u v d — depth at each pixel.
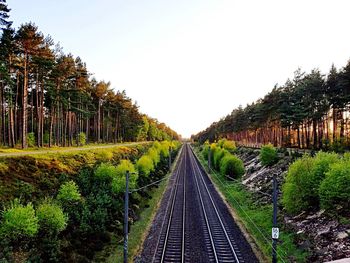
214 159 67.00
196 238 24.58
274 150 47.47
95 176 34.44
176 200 38.94
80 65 63.19
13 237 18.25
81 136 72.81
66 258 19.39
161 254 21.36
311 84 59.09
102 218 24.83
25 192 24.58
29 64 44.09
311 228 22.42
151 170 53.56
